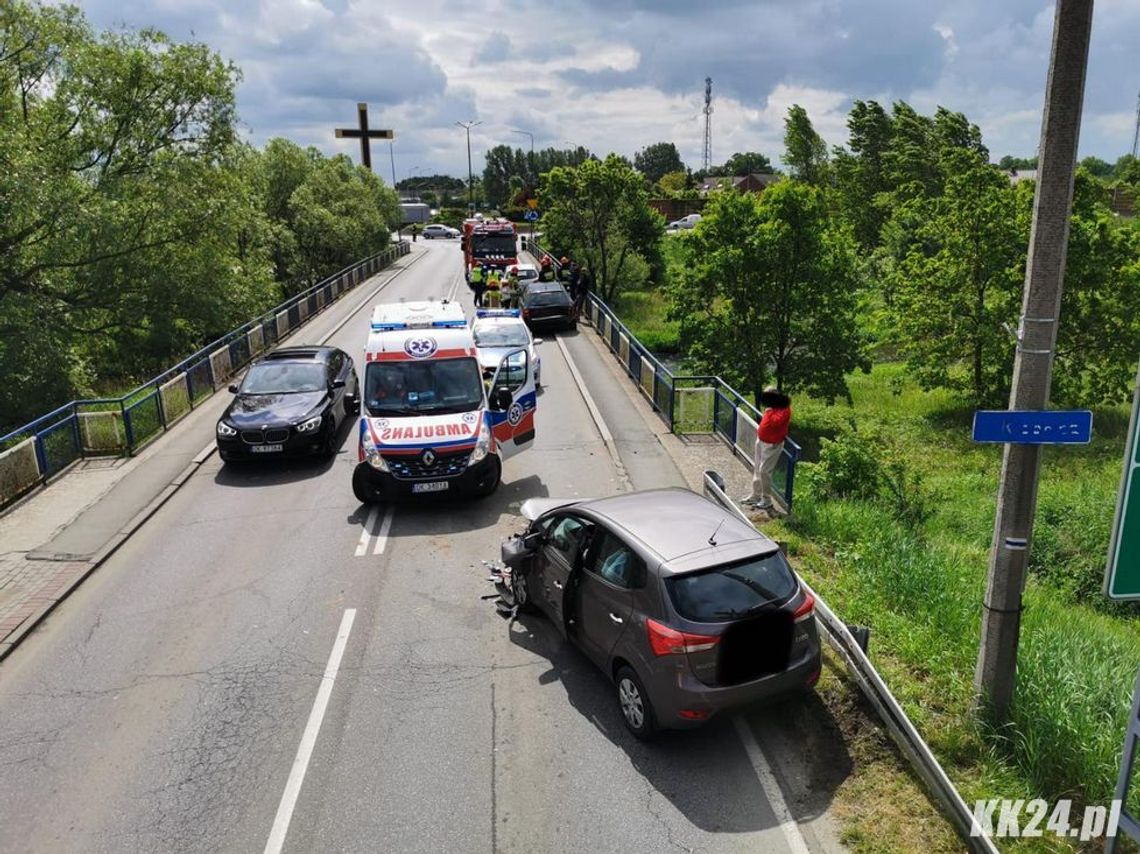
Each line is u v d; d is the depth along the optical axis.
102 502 13.50
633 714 6.97
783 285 23.28
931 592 9.04
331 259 51.88
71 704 7.96
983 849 5.33
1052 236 5.71
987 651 6.47
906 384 28.00
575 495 13.27
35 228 23.70
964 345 23.86
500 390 13.51
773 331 23.56
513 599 9.62
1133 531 5.10
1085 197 23.86
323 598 9.96
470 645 8.74
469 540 11.60
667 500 7.98
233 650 8.82
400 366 13.60
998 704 6.52
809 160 57.88
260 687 8.09
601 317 27.52
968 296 23.50
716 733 7.05
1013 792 5.91
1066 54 5.48
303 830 6.17
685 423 16.80
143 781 6.80
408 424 12.76
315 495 13.77
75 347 26.88
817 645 6.82
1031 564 13.12
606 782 6.53
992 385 23.53
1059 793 5.91
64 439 15.30
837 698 7.18
